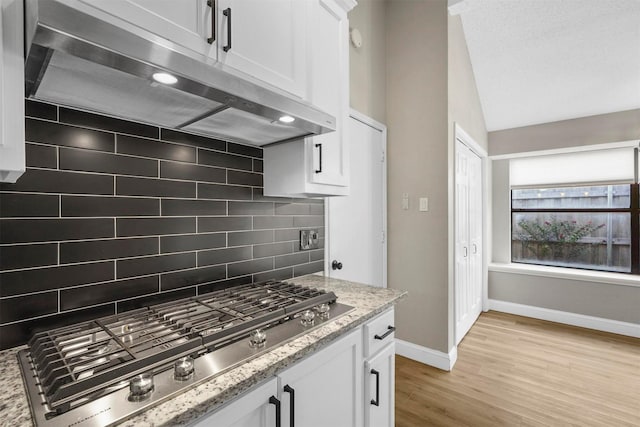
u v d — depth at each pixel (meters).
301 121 1.12
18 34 0.63
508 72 2.98
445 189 2.36
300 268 1.83
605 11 2.30
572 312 3.29
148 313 1.06
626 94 2.84
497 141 3.71
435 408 1.90
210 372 0.72
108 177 1.04
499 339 2.90
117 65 0.70
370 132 2.47
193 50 0.84
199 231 1.31
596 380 2.21
